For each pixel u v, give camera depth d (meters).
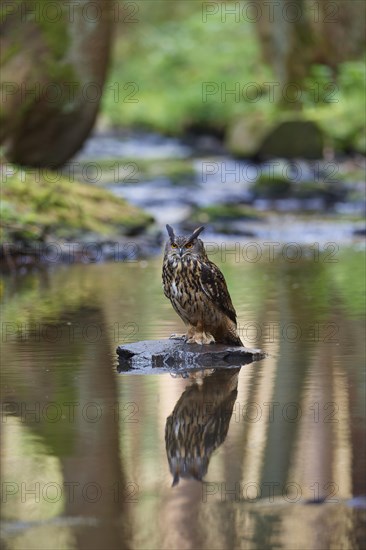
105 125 41.00
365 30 34.28
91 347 10.27
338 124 30.92
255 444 7.18
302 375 9.02
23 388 8.75
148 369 9.43
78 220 17.89
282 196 24.27
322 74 32.62
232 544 5.63
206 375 9.12
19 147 21.12
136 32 50.16
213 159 31.38
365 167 28.27
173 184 26.05
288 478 6.52
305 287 13.70
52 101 20.97
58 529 5.86
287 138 30.17
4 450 7.14
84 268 16.34
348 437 7.27
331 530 5.78
